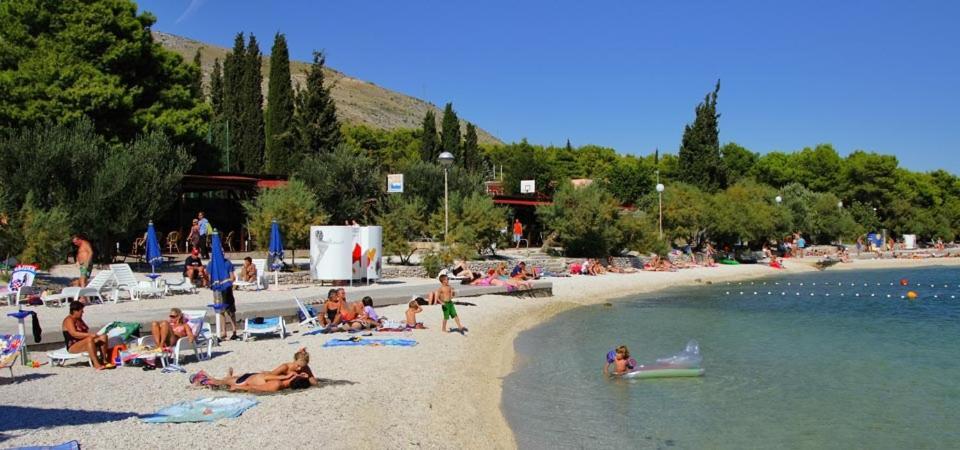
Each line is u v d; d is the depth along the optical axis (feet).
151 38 128.88
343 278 82.84
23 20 115.44
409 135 375.25
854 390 44.37
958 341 63.87
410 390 39.47
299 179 134.72
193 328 44.78
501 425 35.22
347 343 52.42
